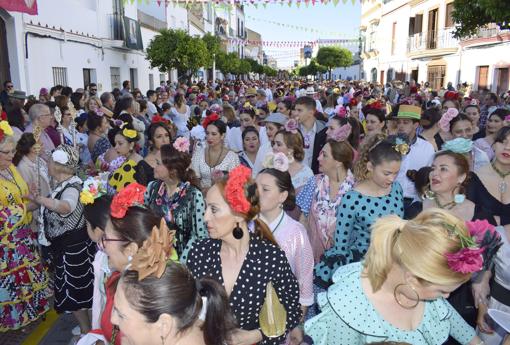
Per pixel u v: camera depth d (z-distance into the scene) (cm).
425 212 182
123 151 480
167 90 1606
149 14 2756
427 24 2712
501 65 1984
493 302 288
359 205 319
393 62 3397
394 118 519
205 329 168
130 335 157
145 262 154
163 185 369
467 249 159
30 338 440
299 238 303
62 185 381
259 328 240
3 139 391
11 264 399
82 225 378
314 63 6319
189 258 254
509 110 607
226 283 242
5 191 392
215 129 509
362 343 197
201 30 3984
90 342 243
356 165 336
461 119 575
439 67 2620
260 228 253
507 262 277
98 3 1698
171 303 152
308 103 602
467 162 326
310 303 302
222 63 3656
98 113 670
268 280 243
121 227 235
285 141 436
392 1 3397
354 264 211
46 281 429
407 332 193
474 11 962
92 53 1644
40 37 1234
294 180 443
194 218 352
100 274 272
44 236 386
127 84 1428
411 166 493
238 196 222
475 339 224
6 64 1089
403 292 181
